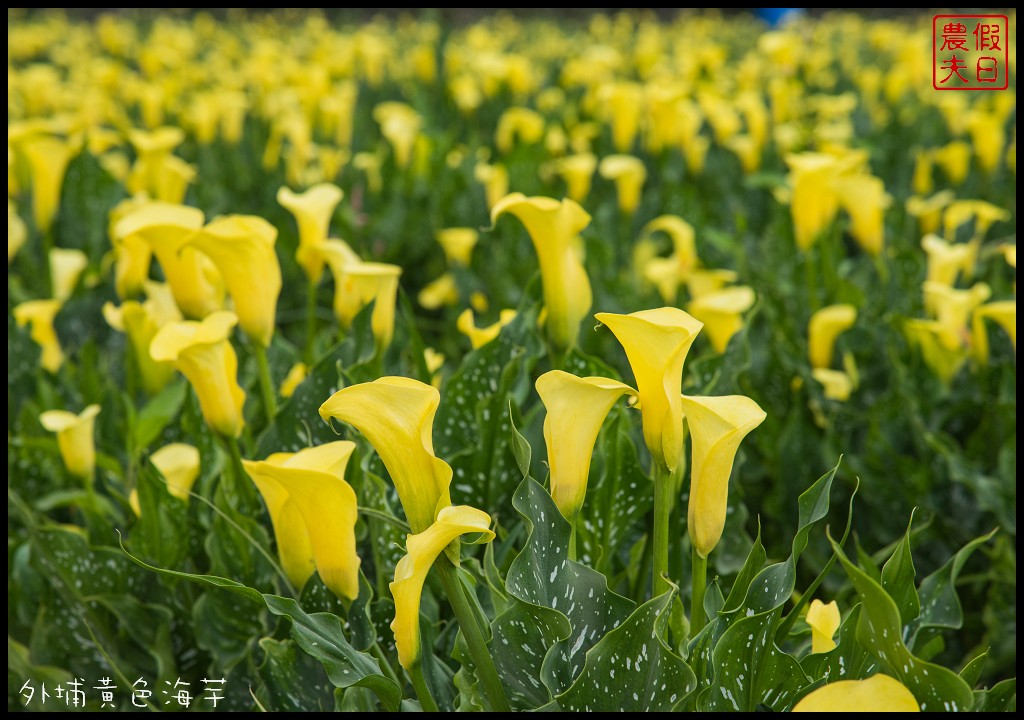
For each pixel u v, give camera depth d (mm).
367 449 2357
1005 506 2561
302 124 4684
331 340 2846
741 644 2043
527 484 2080
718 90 5898
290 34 12195
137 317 2705
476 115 6367
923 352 2795
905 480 2660
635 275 3451
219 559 2354
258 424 2578
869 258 3381
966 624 2635
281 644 2197
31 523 2420
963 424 2789
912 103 6023
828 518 2680
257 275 2361
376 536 2264
